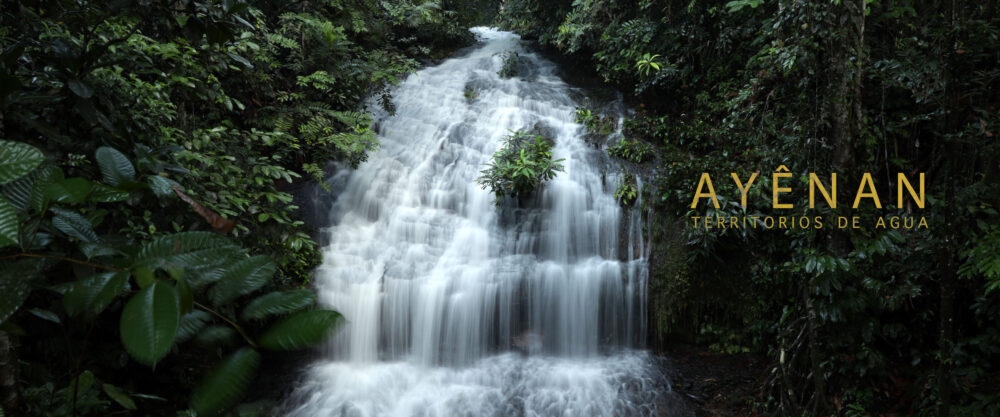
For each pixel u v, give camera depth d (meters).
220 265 0.91
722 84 6.81
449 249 6.18
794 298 4.96
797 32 4.33
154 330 0.68
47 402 2.71
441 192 6.86
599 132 7.57
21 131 2.79
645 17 7.54
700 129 6.83
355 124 7.05
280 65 6.99
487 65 10.51
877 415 4.11
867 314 4.31
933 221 3.95
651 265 5.84
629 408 4.79
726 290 5.61
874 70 4.30
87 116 2.68
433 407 4.77
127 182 1.19
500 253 6.13
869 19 4.56
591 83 9.69
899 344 4.39
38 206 1.15
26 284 1.17
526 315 5.82
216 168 4.82
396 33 10.82
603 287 5.82
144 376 3.85
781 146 4.81
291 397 4.84
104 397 3.40
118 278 0.88
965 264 3.59
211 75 4.96
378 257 6.03
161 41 4.32
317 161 7.02
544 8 9.92
